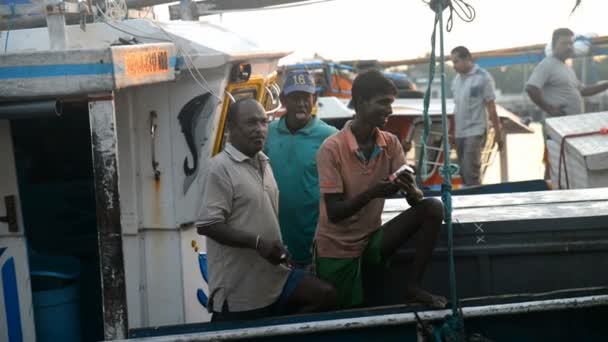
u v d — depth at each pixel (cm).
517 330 368
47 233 498
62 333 442
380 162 370
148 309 429
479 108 934
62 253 497
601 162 580
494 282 388
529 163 1429
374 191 350
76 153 500
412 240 386
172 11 530
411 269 379
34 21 440
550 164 720
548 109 862
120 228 343
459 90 945
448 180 356
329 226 373
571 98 855
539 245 383
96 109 338
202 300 453
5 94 337
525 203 428
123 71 339
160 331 353
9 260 396
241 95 472
